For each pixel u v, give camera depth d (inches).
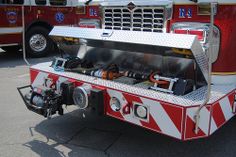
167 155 132.9
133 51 134.8
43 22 359.6
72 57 157.2
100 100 124.3
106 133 153.4
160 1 128.9
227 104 117.0
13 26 335.9
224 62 120.8
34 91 138.3
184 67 121.3
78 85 134.6
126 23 142.3
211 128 110.2
